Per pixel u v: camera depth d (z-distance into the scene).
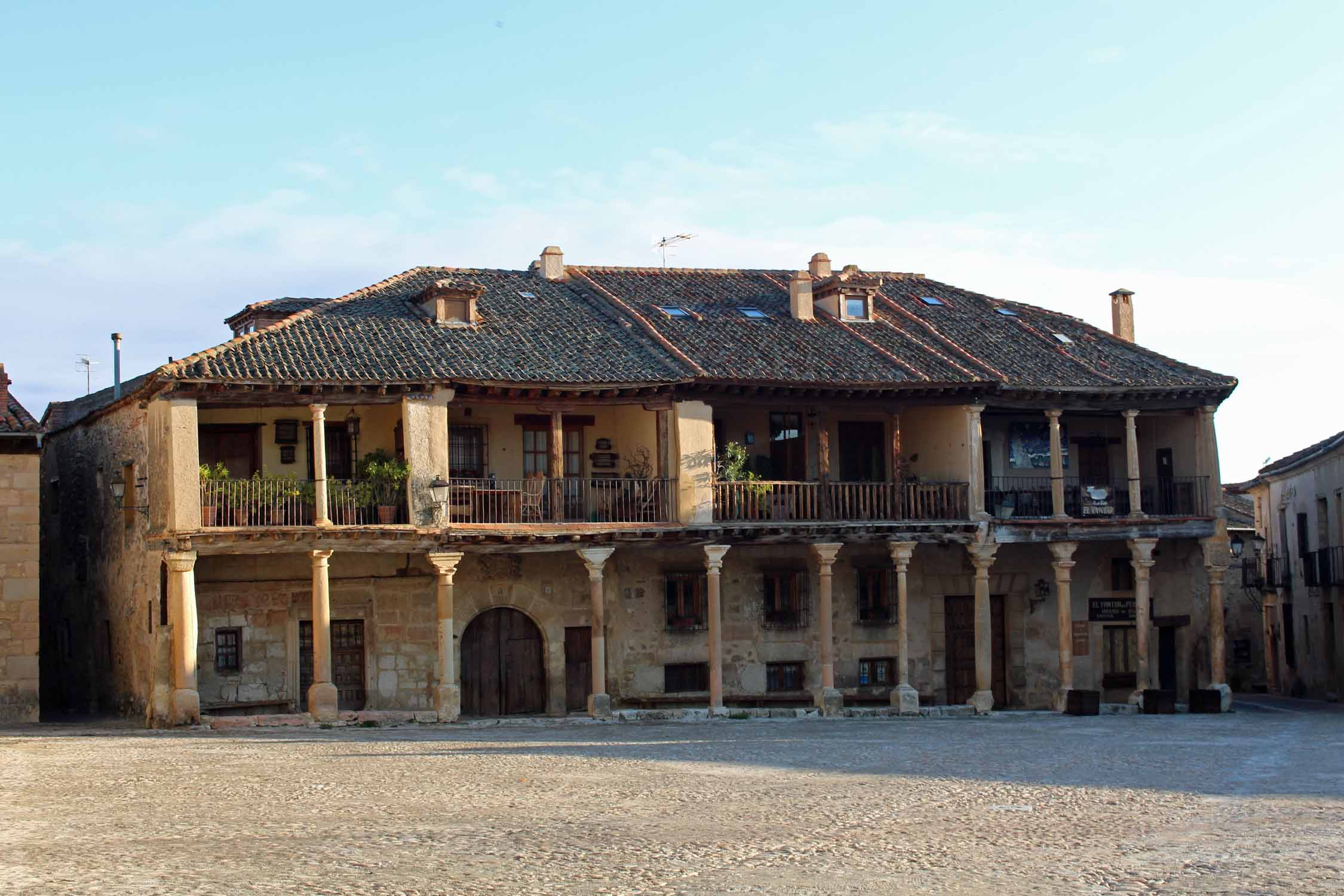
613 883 11.96
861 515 33.38
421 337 31.50
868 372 33.28
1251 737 26.56
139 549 30.59
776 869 12.62
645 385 30.97
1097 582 36.81
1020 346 37.16
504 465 32.50
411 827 14.79
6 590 30.08
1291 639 46.91
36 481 30.48
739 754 22.66
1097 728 29.12
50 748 23.39
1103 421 37.69
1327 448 40.69
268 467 30.92
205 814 15.64
